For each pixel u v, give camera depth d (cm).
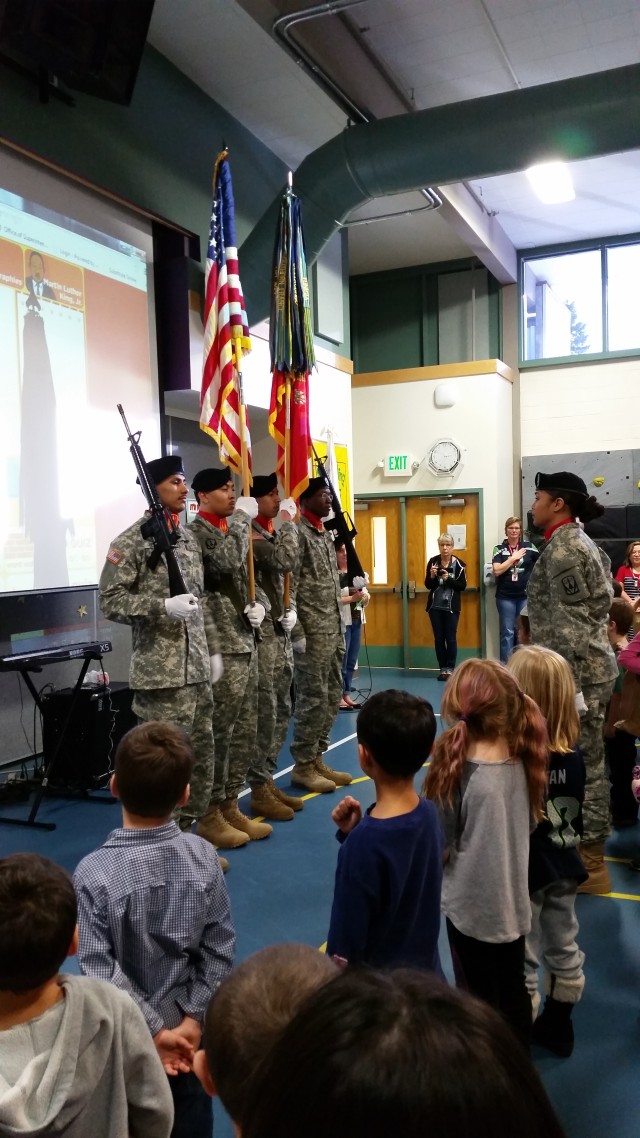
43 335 434
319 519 458
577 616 319
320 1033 39
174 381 542
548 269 936
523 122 479
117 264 492
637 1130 185
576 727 212
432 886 163
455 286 934
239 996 80
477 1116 35
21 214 421
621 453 897
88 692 443
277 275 483
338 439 775
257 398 620
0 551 405
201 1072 86
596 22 534
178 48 533
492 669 192
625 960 263
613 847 367
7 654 406
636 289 898
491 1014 41
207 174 587
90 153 473
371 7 510
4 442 409
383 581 925
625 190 766
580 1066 210
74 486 454
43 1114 98
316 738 454
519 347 935
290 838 379
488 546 873
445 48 559
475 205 774
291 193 486
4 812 416
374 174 523
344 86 520
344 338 804
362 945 154
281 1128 36
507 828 183
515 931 182
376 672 891
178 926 153
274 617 414
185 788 161
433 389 895
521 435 939
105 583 316
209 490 367
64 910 105
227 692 360
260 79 571
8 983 101
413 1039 37
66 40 396
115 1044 108
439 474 892
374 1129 34
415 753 163
